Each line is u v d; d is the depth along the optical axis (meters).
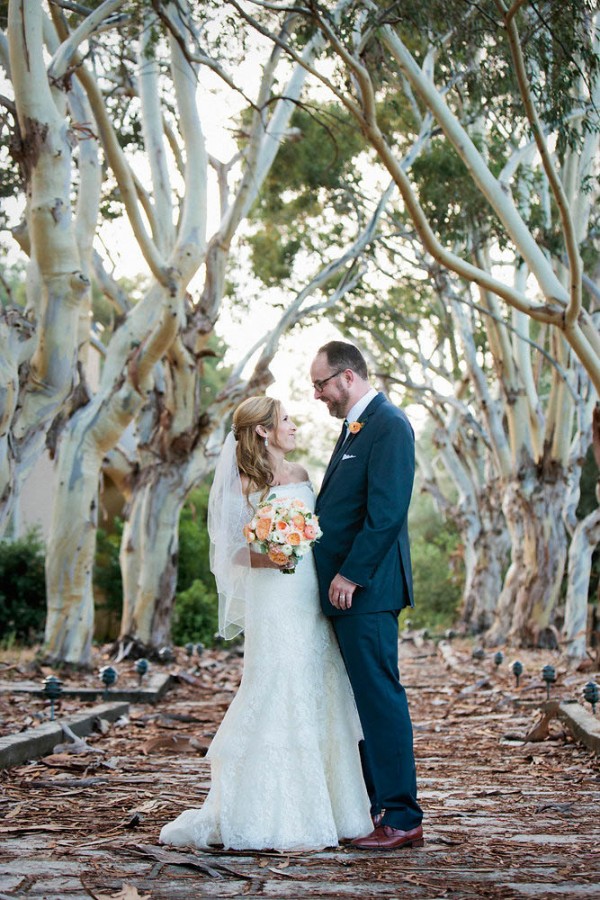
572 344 11.59
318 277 18.00
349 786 4.67
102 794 5.84
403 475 4.70
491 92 12.87
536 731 9.02
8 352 9.70
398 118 19.95
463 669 17.08
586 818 5.25
